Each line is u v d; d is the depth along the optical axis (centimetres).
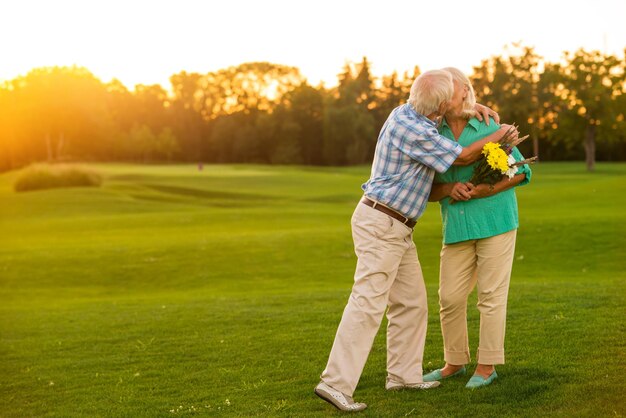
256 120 10288
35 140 9944
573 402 396
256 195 4238
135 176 5375
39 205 3609
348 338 431
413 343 463
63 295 1337
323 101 9812
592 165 6412
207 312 850
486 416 388
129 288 1392
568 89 6469
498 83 8119
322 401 450
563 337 548
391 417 403
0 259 1680
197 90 10975
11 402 518
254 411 438
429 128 434
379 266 440
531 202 2781
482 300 452
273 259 1545
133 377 563
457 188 441
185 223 2525
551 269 1333
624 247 1458
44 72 10162
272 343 636
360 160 9081
